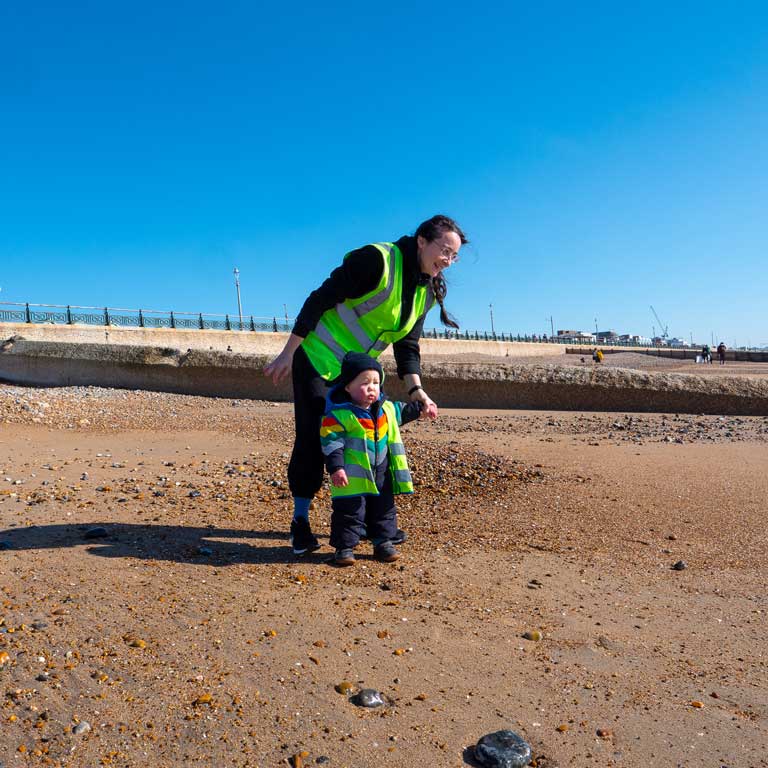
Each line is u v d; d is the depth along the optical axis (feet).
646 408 38.91
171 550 10.93
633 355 203.10
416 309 11.35
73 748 5.52
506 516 14.03
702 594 9.61
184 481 17.03
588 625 8.39
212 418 31.04
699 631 8.28
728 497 15.47
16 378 52.11
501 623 8.37
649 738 5.89
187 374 46.11
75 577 9.33
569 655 7.52
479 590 9.57
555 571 10.54
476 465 18.74
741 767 5.48
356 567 10.51
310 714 6.12
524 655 7.48
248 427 27.94
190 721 5.94
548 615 8.69
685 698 6.59
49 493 15.11
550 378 39.96
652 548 11.84
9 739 5.61
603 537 12.52
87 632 7.52
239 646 7.35
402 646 7.57
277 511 14.38
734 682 6.93
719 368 110.22
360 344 11.28
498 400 40.60
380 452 10.71
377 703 6.31
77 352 49.65
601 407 39.40
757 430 29.32
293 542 11.12
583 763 5.53
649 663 7.36
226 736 5.74
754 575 10.44
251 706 6.20
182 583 9.27
